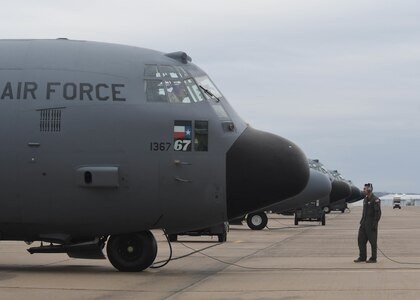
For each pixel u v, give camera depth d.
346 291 12.76
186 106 15.20
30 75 15.24
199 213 15.18
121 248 15.71
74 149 14.86
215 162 15.05
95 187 14.79
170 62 15.63
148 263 15.66
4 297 11.95
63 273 15.55
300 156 15.51
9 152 14.94
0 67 15.35
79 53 15.55
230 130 15.32
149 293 12.52
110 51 15.66
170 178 14.94
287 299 11.83
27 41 15.96
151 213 15.08
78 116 14.91
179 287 13.34
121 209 14.99
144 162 14.89
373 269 16.81
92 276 14.97
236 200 15.11
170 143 14.98
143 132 14.93
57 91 15.06
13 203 15.08
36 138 14.91
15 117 14.98
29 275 15.09
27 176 14.93
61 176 14.88
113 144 14.86
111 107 14.96
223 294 12.41
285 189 15.18
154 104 15.09
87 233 15.41
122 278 14.66
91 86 15.09
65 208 14.98
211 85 15.93
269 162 15.13
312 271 16.39
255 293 12.52
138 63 15.45
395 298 11.88
